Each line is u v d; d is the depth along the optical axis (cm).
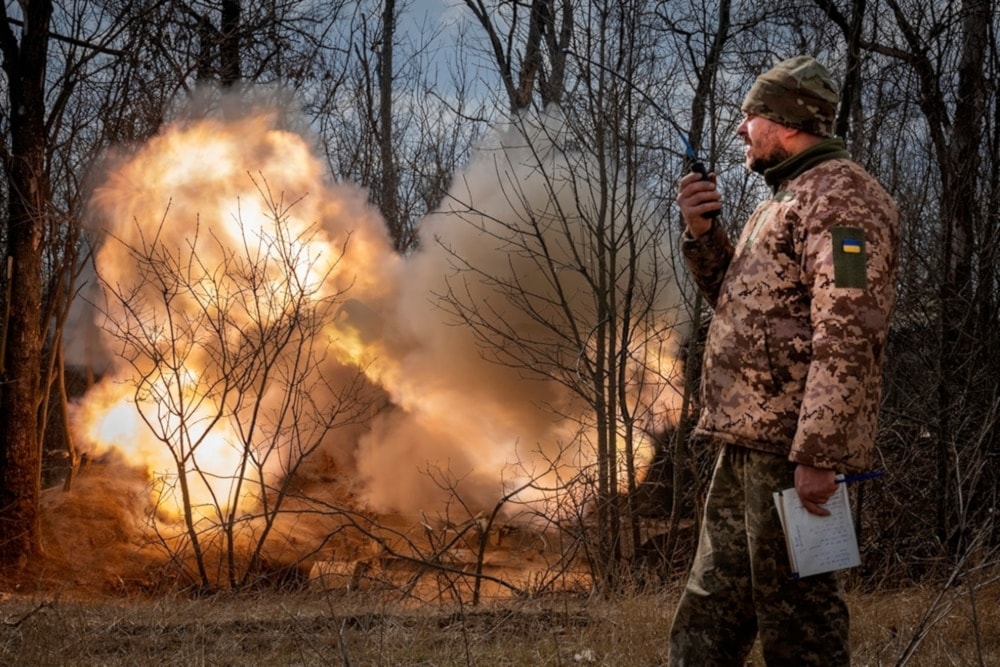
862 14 962
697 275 338
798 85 306
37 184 1081
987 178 943
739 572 311
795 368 294
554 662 481
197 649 505
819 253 283
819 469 273
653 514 1011
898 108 1001
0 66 1130
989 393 878
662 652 486
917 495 876
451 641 518
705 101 1003
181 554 1072
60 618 537
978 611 516
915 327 923
